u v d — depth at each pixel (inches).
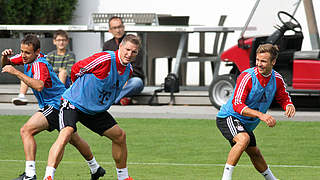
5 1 2111.2
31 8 2148.1
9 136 1255.5
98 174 847.1
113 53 765.9
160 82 2170.3
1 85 2032.5
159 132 1304.1
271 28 1573.6
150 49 1940.2
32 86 792.3
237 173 916.0
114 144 811.4
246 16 2164.1
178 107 1667.1
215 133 1295.5
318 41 1665.8
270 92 778.2
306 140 1219.2
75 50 2311.8
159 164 986.7
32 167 796.0
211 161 1019.3
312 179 872.9
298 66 1508.4
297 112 1596.9
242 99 764.0
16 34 2183.8
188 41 1991.9
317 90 1504.7
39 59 819.4
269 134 1286.9
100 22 1889.8
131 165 977.5
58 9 2226.9
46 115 823.1
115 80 770.8
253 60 1560.0
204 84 1996.8
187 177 876.6
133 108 1625.2
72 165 968.3
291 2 1624.0
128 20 1903.3
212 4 2198.6
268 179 815.1
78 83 775.1
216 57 1841.8
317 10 2011.6
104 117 797.2
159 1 2237.9
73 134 812.6
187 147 1143.0
